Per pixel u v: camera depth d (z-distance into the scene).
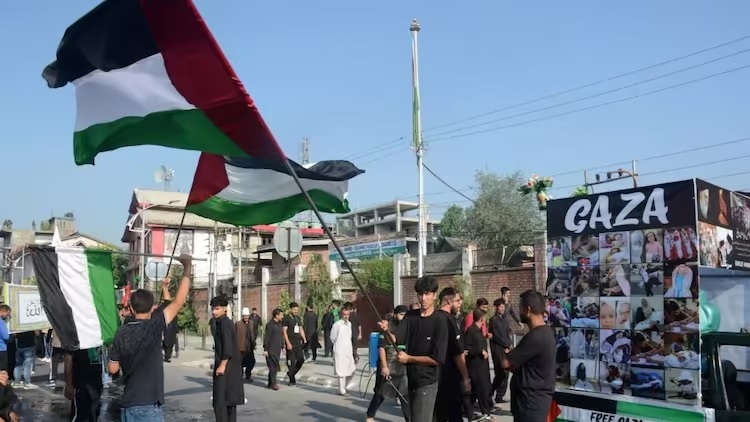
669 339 6.17
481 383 9.32
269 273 32.25
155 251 46.97
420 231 22.36
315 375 16.55
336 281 28.17
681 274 6.14
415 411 6.35
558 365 7.01
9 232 58.50
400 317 9.42
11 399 8.36
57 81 6.18
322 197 8.98
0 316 12.60
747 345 5.74
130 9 5.62
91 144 6.32
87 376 9.12
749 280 6.98
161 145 6.24
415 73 22.64
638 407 6.20
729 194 6.75
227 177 8.49
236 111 5.72
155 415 5.42
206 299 35.72
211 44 5.58
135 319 5.57
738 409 5.76
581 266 6.96
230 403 8.54
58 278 8.73
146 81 5.90
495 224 39.44
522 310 5.50
